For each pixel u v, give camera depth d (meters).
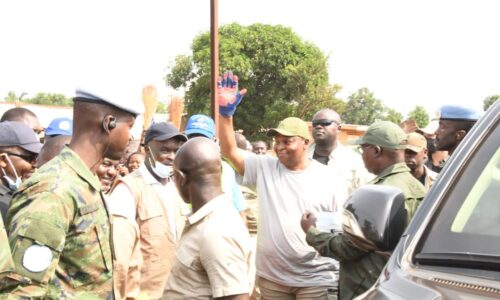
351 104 80.94
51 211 2.37
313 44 31.55
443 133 4.42
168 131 4.23
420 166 5.58
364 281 3.33
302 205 4.55
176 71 31.55
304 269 4.57
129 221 3.68
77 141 2.62
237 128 30.88
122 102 2.64
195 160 2.95
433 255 1.95
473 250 1.90
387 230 2.15
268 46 30.33
